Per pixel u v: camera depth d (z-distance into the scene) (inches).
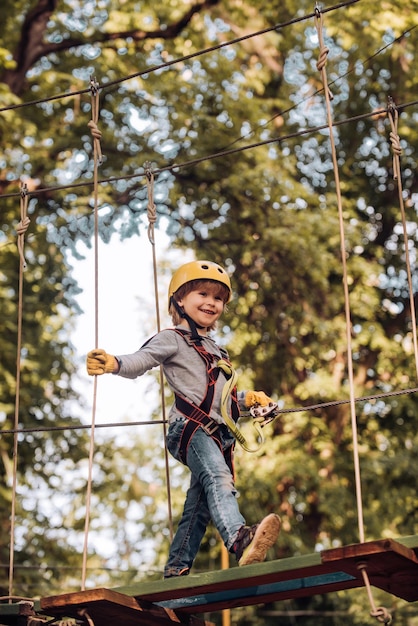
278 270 639.1
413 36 639.8
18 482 653.9
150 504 706.8
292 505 639.1
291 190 617.9
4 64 569.0
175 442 219.3
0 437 630.5
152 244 257.0
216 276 231.5
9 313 604.1
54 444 658.2
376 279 687.1
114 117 624.7
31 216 620.4
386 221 717.3
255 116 625.6
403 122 673.6
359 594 626.5
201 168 620.1
